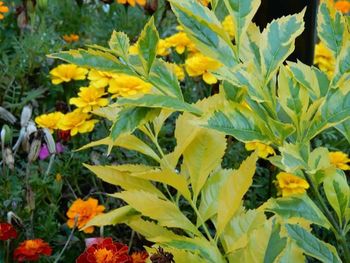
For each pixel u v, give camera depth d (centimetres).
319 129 33
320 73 37
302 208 37
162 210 38
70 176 71
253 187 70
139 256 53
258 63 35
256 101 34
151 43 35
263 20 71
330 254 35
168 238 37
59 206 69
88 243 59
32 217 63
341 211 37
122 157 73
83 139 73
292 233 35
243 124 32
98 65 36
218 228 37
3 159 65
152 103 33
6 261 60
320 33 37
